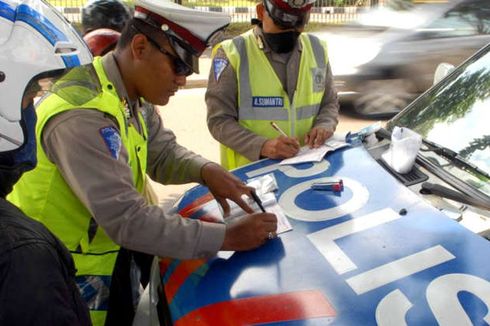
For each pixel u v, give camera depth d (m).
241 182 1.95
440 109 2.31
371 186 1.90
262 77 2.58
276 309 1.35
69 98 1.46
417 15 6.34
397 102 6.14
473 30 6.17
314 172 2.12
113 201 1.44
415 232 1.58
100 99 1.49
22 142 1.01
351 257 1.51
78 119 1.43
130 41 1.60
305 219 1.75
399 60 6.01
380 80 6.04
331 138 2.47
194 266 1.61
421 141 2.11
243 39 2.64
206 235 1.54
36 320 0.89
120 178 1.47
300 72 2.61
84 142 1.42
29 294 0.89
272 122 2.60
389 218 1.67
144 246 1.49
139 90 1.66
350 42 6.21
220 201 1.94
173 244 1.50
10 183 1.04
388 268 1.44
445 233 1.55
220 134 2.60
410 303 1.31
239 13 12.78
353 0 13.12
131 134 1.70
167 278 1.63
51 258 0.94
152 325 1.61
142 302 1.77
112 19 2.52
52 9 1.16
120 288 1.73
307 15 2.46
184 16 1.54
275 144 2.39
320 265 1.50
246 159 2.64
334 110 2.78
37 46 1.04
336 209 1.79
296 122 2.63
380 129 2.41
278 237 1.67
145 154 1.80
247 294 1.43
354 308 1.32
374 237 1.59
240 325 1.32
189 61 1.61
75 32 1.19
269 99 2.59
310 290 1.40
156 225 1.49
